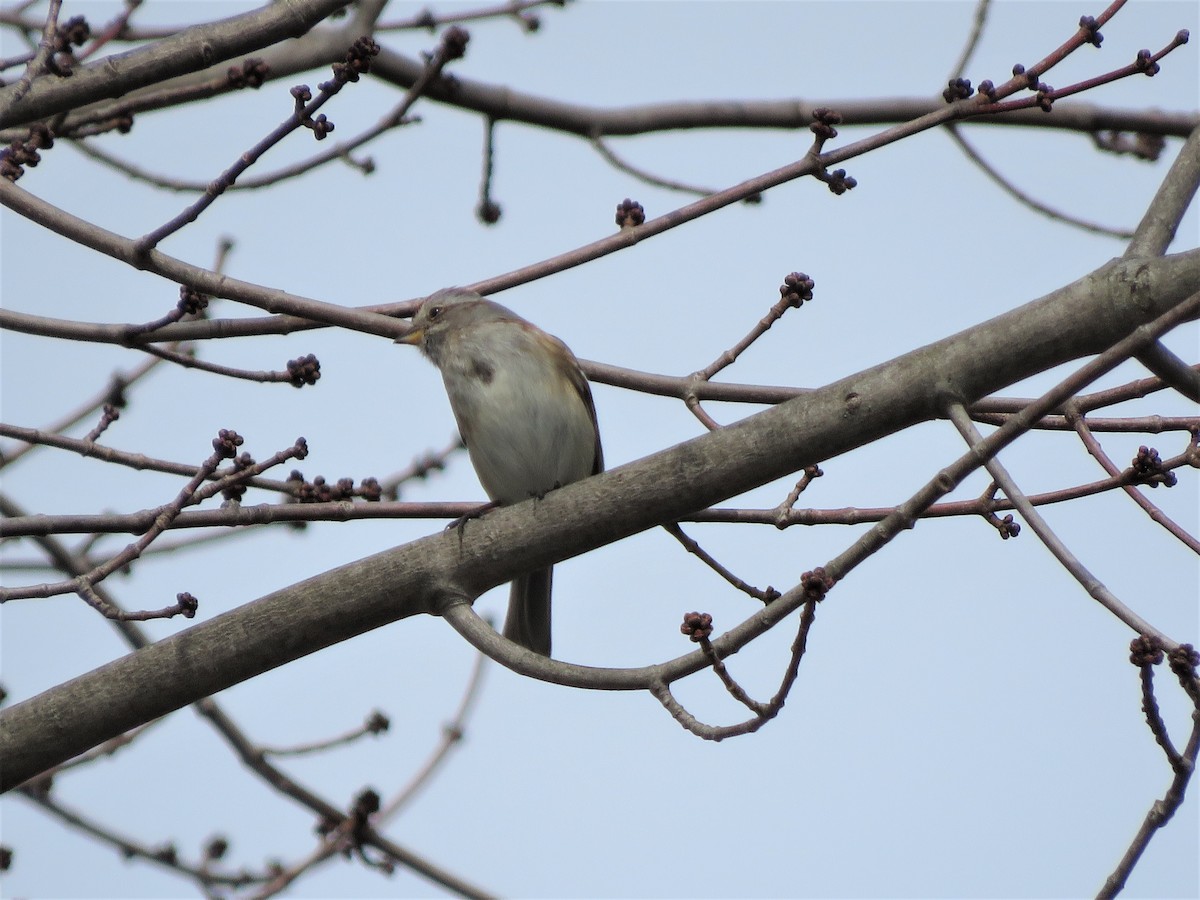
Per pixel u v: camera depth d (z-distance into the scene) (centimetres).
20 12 1356
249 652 916
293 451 991
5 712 919
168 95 1255
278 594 928
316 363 1058
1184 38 941
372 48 941
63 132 1226
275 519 1005
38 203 1023
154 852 1350
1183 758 712
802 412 885
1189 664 704
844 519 1013
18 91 934
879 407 872
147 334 1048
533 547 921
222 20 1002
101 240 1015
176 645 920
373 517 1017
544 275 1080
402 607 930
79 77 976
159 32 1327
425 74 1218
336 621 923
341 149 1241
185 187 1280
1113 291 861
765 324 1084
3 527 966
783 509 1012
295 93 962
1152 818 723
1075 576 757
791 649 753
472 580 925
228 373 1054
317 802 1378
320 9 1004
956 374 865
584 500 917
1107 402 1023
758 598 992
